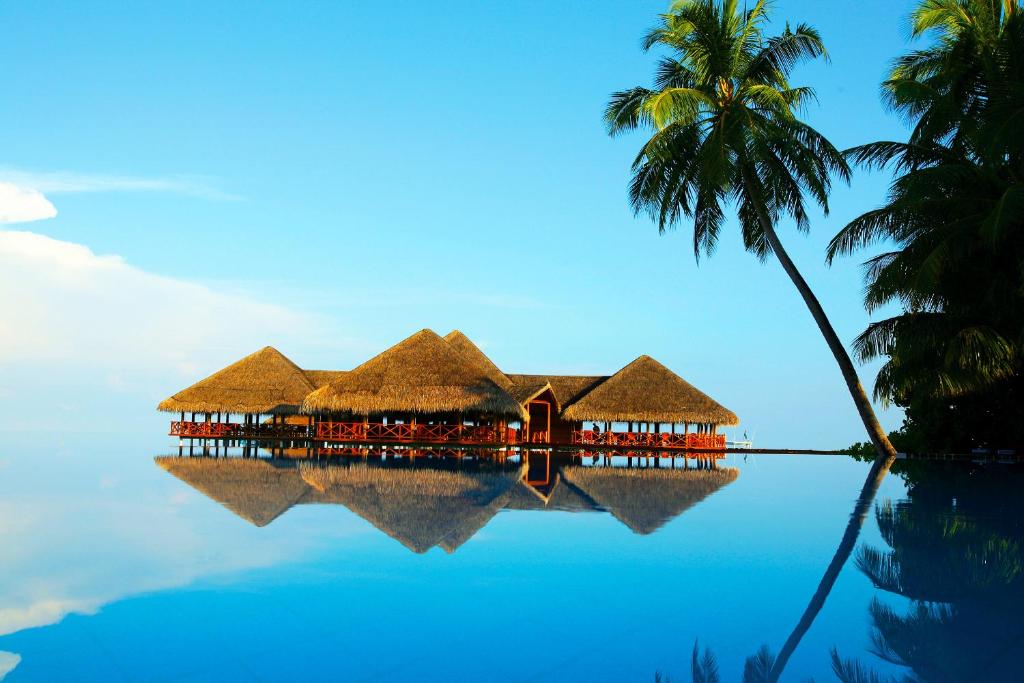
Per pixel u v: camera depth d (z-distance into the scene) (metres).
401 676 4.41
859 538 9.07
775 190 24.67
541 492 13.84
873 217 20.73
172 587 6.39
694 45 24.55
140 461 21.55
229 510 10.88
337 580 6.66
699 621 5.54
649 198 24.61
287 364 39.31
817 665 4.64
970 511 11.65
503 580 6.72
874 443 25.95
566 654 4.80
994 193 20.00
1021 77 19.67
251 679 4.33
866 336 22.88
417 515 10.53
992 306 20.48
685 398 34.09
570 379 39.09
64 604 5.85
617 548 8.25
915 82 20.78
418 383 32.31
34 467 19.05
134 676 4.36
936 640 5.10
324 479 15.82
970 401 25.00
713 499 13.24
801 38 24.17
